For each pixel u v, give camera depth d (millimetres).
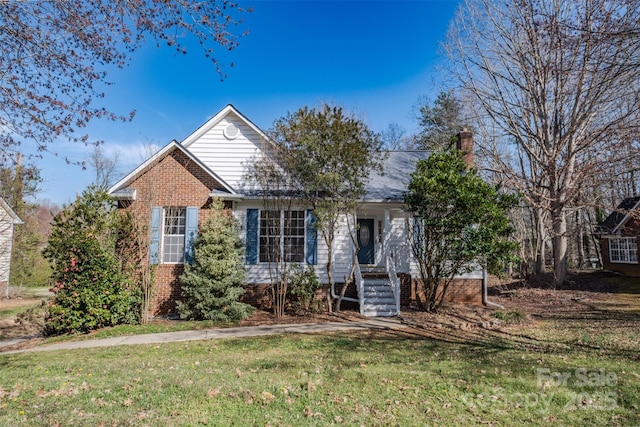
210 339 9812
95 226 11789
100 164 37562
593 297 16500
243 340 9609
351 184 12453
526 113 21391
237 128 15469
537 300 16344
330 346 8859
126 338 10195
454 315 12664
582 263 30531
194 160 13766
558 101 19469
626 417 5000
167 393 5520
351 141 12320
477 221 11891
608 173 20438
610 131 17344
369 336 9945
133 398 5328
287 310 13539
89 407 4977
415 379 6402
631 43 7766
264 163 13648
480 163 23312
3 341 10953
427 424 4703
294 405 5195
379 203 14500
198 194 13820
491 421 4840
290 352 8352
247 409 5008
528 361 7520
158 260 13344
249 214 14438
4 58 5945
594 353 8078
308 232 14391
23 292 23031
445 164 12422
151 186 13109
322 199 12562
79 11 5891
